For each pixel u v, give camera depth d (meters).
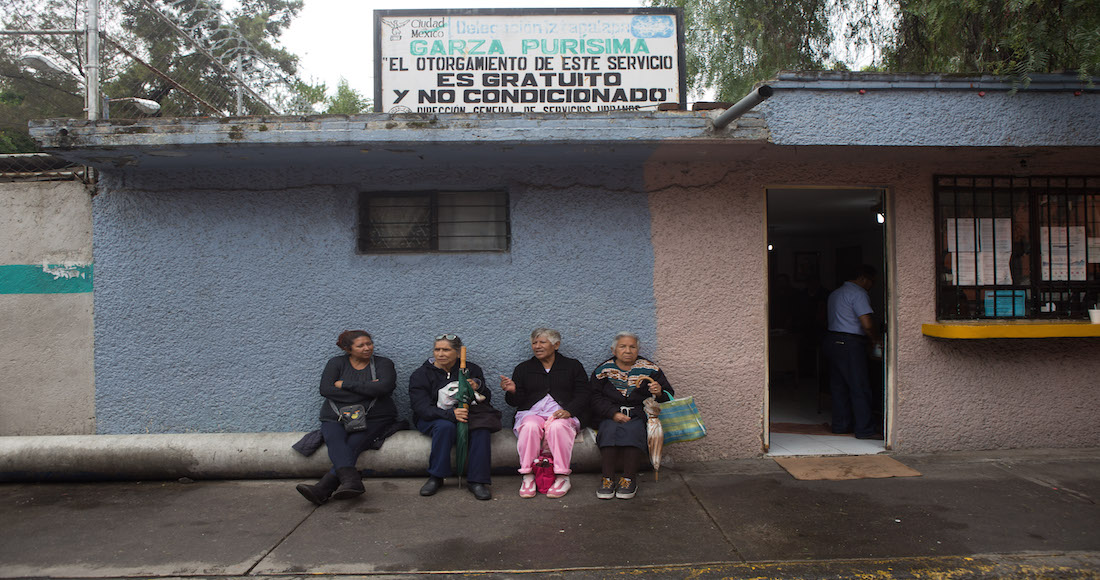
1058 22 4.53
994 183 5.32
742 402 5.23
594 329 5.20
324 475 4.70
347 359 4.91
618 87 5.57
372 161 5.00
